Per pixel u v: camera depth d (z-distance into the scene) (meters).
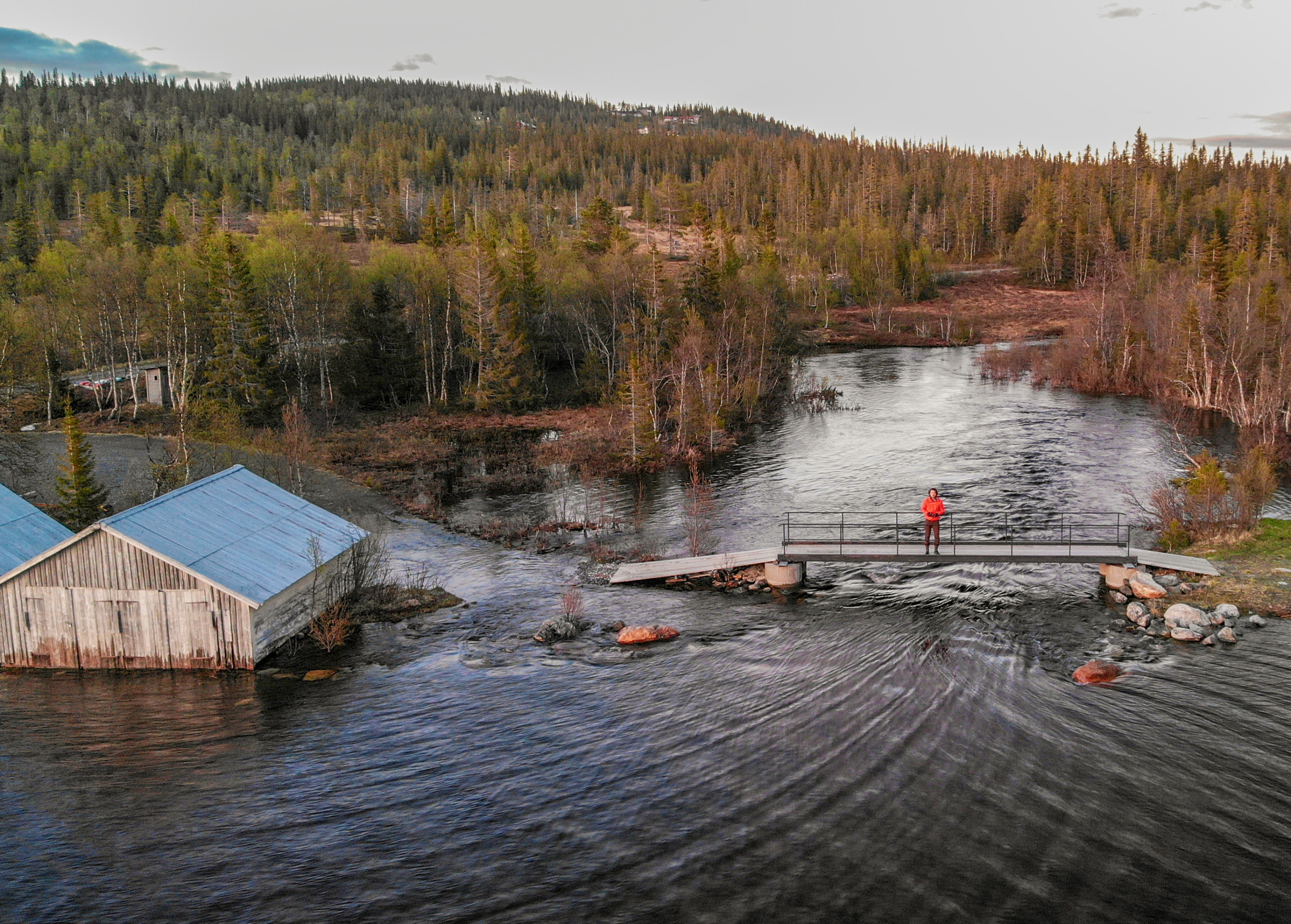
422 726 24.39
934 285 154.62
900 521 43.88
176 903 17.23
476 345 85.12
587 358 86.44
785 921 16.23
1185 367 77.44
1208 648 27.09
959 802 19.73
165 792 21.28
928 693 25.00
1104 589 33.34
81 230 157.88
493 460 61.28
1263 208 163.50
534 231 162.38
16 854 18.91
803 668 27.23
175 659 28.23
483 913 16.73
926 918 16.14
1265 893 16.48
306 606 30.97
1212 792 19.77
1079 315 111.81
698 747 22.77
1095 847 18.02
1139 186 175.50
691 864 18.02
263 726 24.56
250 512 33.03
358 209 183.12
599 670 27.77
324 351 82.25
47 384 73.69
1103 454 58.19
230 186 185.38
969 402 79.50
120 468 55.84
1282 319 71.38
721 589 35.03
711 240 90.81
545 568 38.50
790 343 97.62
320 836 19.36
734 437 66.50
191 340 78.44
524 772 21.84
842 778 20.94
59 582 28.27
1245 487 39.12
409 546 41.91
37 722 24.94
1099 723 22.92
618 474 56.91
